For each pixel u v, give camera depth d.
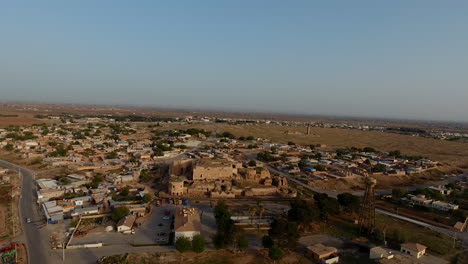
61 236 93.31
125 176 158.25
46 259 80.00
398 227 109.94
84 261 79.62
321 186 165.25
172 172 158.75
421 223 114.94
